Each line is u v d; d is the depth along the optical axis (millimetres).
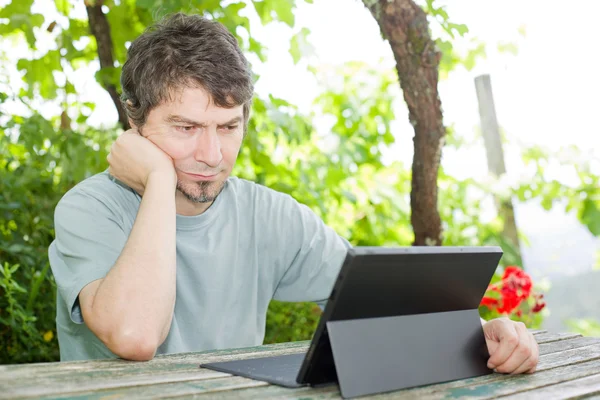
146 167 1506
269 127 3604
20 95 3400
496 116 4141
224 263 1759
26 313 2656
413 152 2820
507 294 3006
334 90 4680
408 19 2615
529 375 1156
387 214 4234
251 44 3256
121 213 1619
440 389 1029
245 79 1540
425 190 2830
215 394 938
